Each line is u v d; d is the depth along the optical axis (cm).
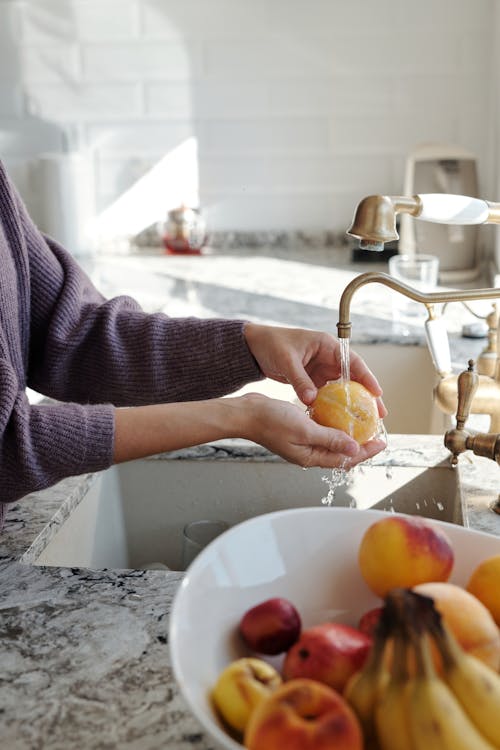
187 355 109
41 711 66
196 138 271
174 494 127
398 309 197
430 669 48
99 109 272
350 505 122
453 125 260
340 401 91
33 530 98
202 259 265
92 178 276
